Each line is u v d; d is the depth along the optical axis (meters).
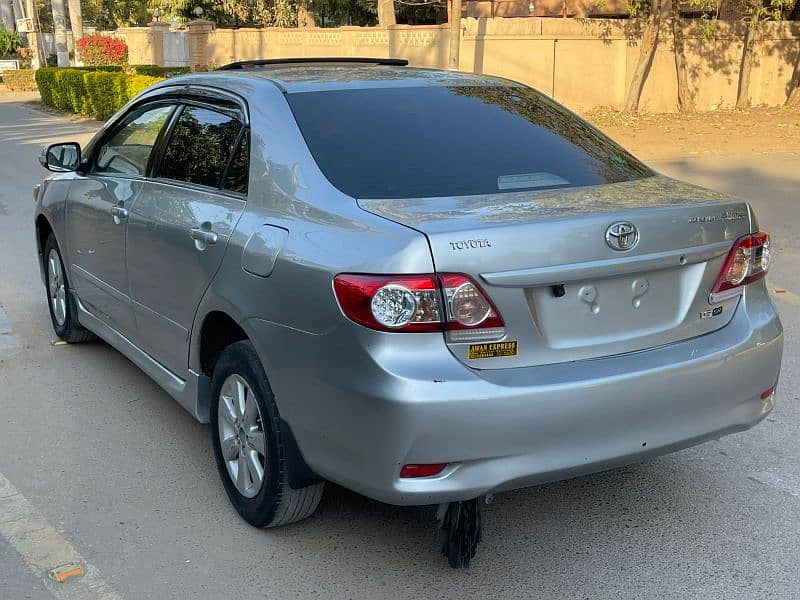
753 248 3.51
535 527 3.71
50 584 3.29
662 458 4.35
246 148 3.79
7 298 7.12
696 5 20.17
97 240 5.00
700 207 3.30
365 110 3.78
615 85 20.73
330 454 3.11
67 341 5.97
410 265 2.85
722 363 3.30
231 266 3.53
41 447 4.46
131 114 5.02
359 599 3.21
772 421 4.76
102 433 4.62
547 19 19.41
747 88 21.91
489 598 3.21
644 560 3.45
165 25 31.30
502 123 3.92
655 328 3.26
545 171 3.63
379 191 3.32
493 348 2.95
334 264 3.01
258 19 34.94
